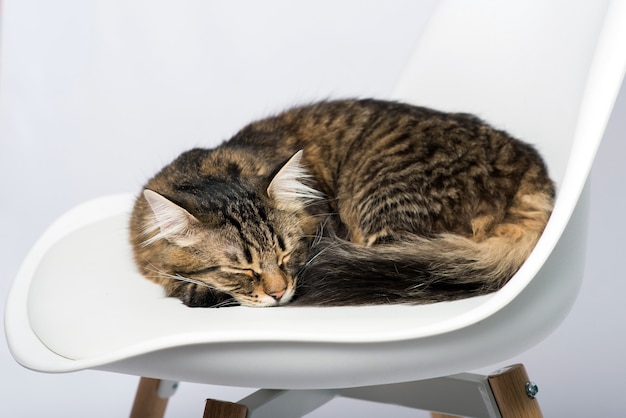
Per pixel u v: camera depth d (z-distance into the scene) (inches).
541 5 81.2
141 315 64.0
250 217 76.7
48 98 168.1
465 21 86.6
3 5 167.0
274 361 56.1
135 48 163.0
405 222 81.3
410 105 88.3
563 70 77.7
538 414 67.9
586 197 66.2
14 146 172.4
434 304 61.2
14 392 122.9
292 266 76.1
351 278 65.2
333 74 153.0
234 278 73.0
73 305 67.6
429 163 82.0
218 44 158.6
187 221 74.4
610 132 122.3
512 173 78.0
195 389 120.9
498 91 83.5
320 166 89.5
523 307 59.5
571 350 116.1
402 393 71.8
